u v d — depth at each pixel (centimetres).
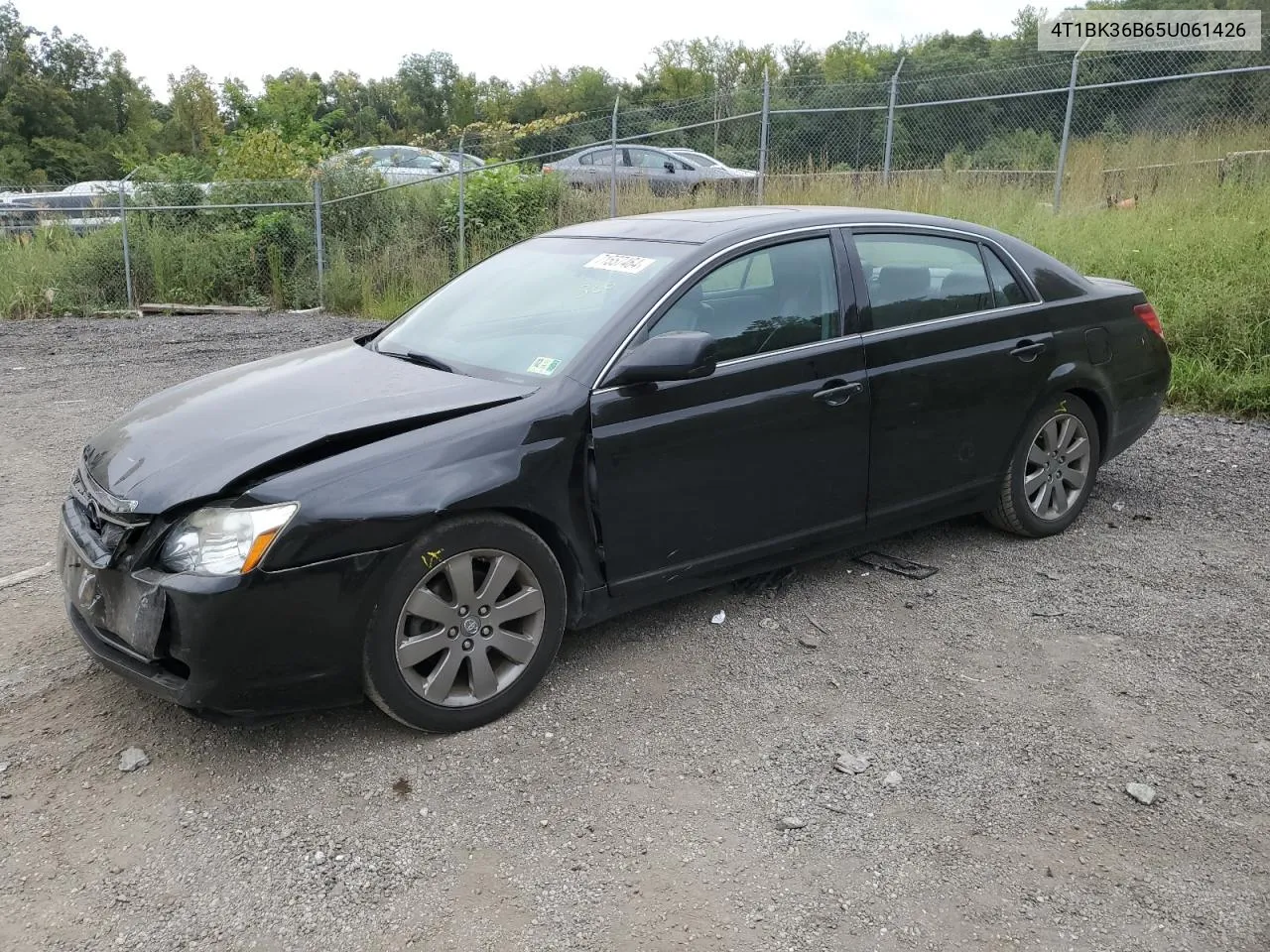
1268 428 689
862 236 439
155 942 254
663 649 401
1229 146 1338
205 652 302
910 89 1670
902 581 461
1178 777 312
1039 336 477
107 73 6856
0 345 1214
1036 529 500
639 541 375
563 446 353
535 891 269
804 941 250
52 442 735
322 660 317
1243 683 366
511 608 348
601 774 320
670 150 1753
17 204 1927
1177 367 767
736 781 315
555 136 1883
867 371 422
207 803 308
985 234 480
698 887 269
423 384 376
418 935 254
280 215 1571
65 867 281
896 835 288
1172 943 247
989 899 263
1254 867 273
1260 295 788
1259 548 491
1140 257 921
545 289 423
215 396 386
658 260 404
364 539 315
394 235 1534
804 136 1672
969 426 458
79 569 336
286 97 2233
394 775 321
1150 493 573
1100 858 278
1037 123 1595
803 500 414
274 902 267
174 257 1562
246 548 303
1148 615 423
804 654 395
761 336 401
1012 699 360
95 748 337
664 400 373
